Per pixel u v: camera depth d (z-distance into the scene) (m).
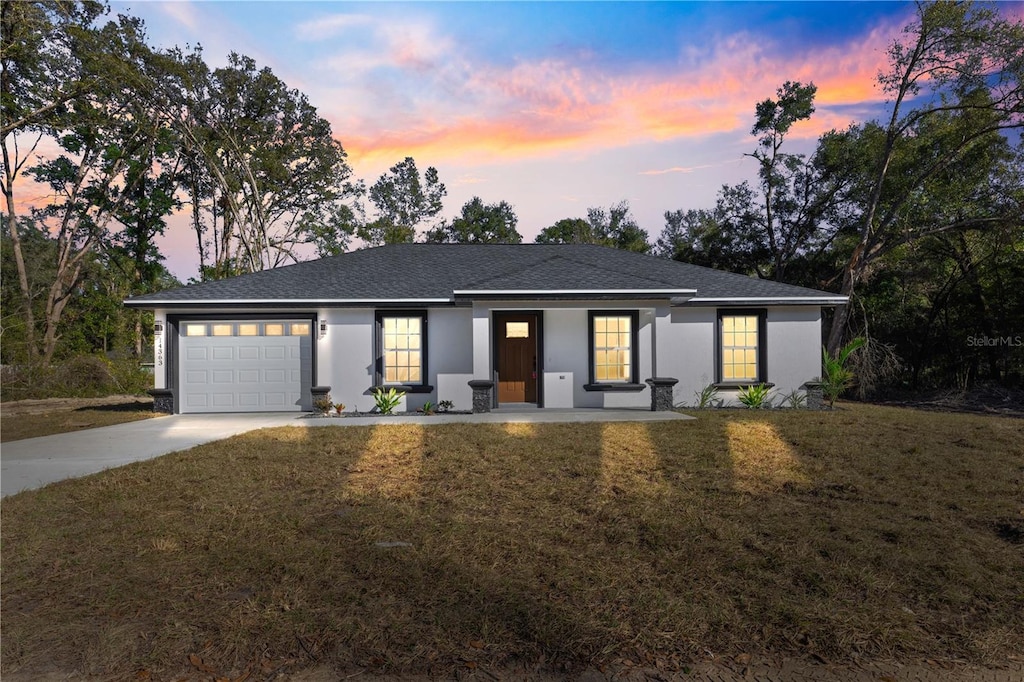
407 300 14.73
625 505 6.48
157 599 4.31
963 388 21.48
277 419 13.41
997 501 6.61
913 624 3.94
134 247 32.84
